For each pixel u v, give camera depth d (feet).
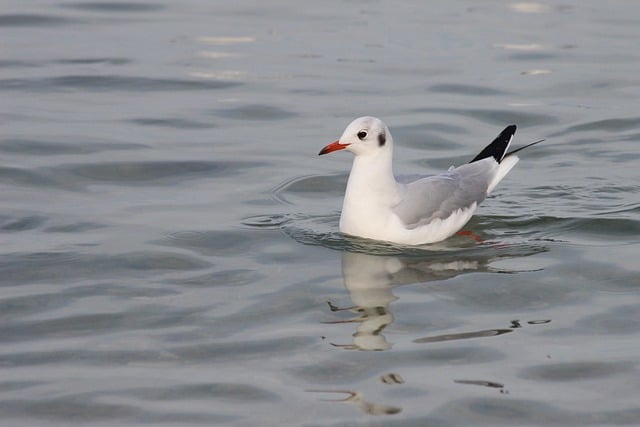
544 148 61.26
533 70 74.54
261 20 86.74
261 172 57.41
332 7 90.38
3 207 51.67
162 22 86.07
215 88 71.46
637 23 84.84
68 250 46.37
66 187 54.80
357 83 72.28
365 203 47.14
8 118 65.05
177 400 34.40
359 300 41.57
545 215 50.67
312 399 34.30
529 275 43.83
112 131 63.31
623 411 33.47
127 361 36.99
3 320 39.96
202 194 54.13
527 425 32.81
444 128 64.49
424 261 45.42
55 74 73.56
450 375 35.68
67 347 37.99
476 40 80.94
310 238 47.96
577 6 90.17
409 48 79.30
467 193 49.32
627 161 58.49
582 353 37.09
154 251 46.42
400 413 33.37
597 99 69.05
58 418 33.45
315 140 62.54
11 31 82.99
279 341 38.22
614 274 43.78
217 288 42.80
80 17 87.10
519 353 37.14
